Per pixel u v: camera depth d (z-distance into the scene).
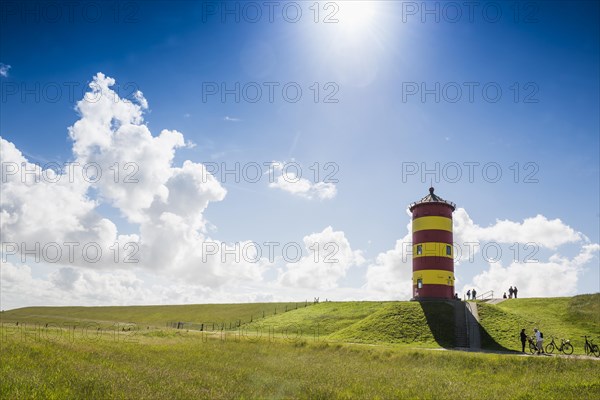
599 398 17.94
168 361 23.34
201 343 38.00
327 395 15.85
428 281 58.69
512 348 43.00
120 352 26.16
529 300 62.94
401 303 58.06
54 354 22.44
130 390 13.97
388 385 19.00
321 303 91.75
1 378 14.39
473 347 44.25
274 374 20.58
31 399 12.43
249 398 14.52
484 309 54.28
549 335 45.88
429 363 29.72
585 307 54.78
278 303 113.56
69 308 139.00
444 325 50.03
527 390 19.39
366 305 81.38
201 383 16.53
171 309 122.81
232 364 24.30
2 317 117.62
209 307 120.00
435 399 16.48
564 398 17.88
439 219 59.97
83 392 13.67
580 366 27.11
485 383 22.22
